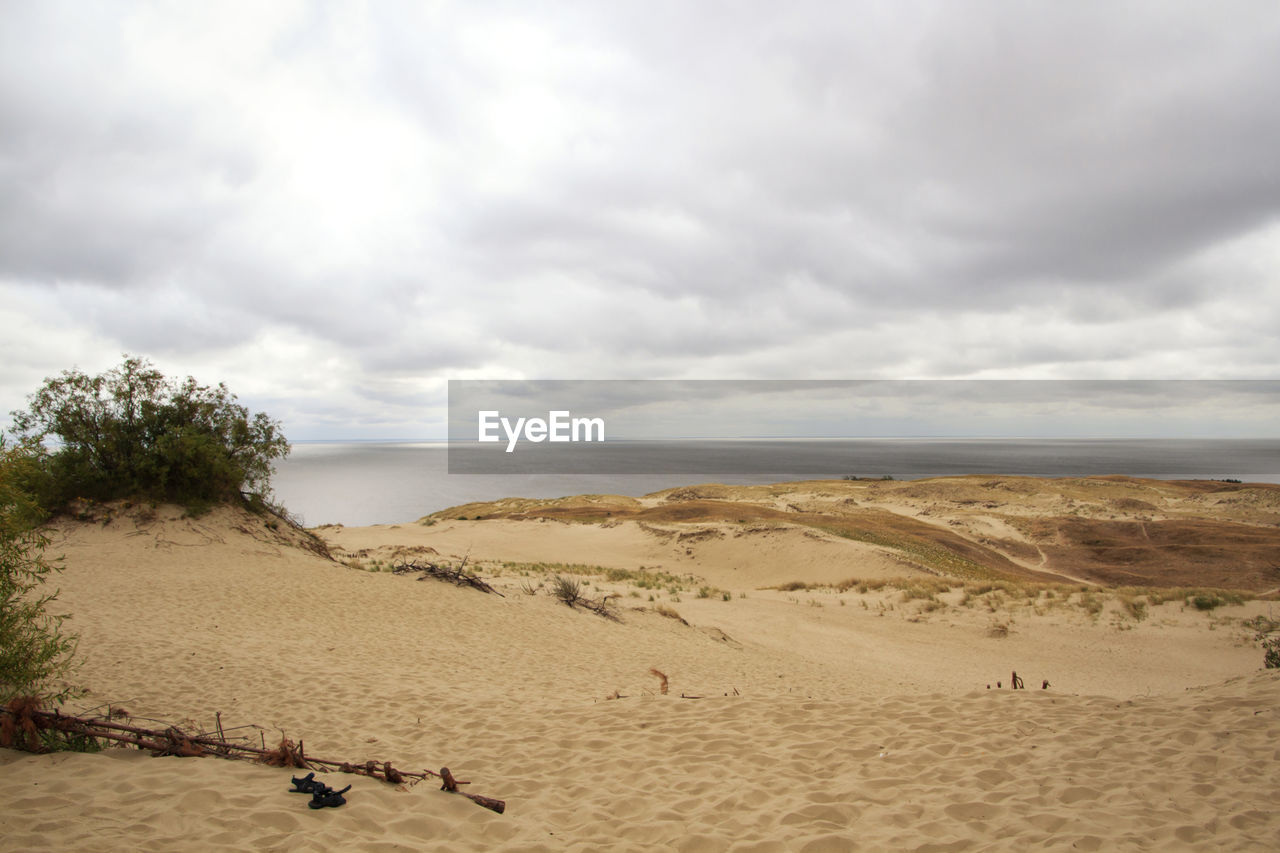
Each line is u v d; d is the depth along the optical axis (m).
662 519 52.78
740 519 49.50
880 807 4.45
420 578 18.80
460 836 4.14
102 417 19.94
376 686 8.89
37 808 3.92
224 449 20.91
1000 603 22.98
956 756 5.30
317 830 3.94
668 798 4.81
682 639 16.73
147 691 8.14
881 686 13.46
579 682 10.60
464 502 116.94
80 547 17.55
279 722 7.26
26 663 5.74
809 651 17.97
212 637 11.26
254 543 19.98
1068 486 84.31
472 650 12.34
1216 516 66.19
